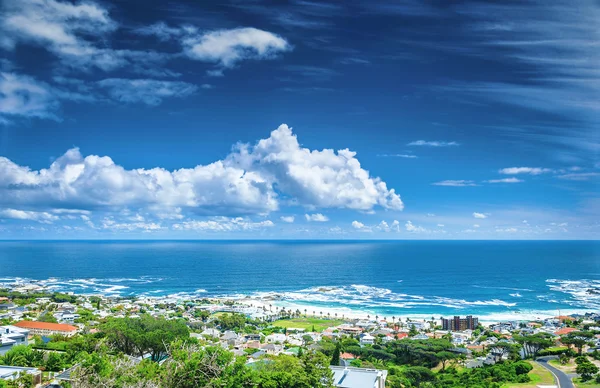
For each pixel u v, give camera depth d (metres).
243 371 63.38
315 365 73.56
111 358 66.50
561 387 107.94
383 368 136.62
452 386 119.88
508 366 132.38
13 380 77.06
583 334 188.88
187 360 59.41
